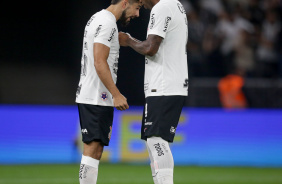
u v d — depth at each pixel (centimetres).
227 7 4575
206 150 3744
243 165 3734
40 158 3644
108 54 1627
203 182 2744
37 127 3659
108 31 1623
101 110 1661
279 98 3816
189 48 4341
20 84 4228
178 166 3566
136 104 4097
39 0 4281
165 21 1619
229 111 3800
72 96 4266
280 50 4538
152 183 2650
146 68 1678
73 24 4303
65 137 3678
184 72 1670
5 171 3119
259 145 3784
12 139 3619
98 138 1650
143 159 3656
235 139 3775
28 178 2817
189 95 3800
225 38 4459
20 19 4278
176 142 3703
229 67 4391
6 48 4244
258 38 4544
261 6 4634
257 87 3822
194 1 4531
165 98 1625
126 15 1734
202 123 3762
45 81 4259
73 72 4284
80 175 1664
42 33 4288
